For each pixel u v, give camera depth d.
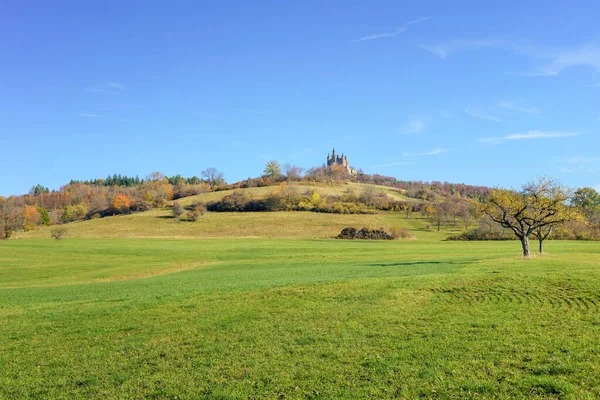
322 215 142.25
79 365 16.92
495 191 47.59
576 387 12.25
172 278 43.34
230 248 82.31
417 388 13.04
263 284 31.09
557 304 21.44
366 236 103.62
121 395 13.98
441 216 135.25
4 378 15.97
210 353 17.30
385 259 56.22
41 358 17.94
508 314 20.31
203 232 121.38
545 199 44.44
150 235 118.38
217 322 21.50
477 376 13.58
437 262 45.09
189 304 25.34
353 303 23.91
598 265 33.31
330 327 19.83
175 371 15.70
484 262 40.78
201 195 183.75
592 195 120.00
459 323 19.31
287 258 64.50
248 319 21.78
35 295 35.12
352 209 149.12
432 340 17.19
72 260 69.50
